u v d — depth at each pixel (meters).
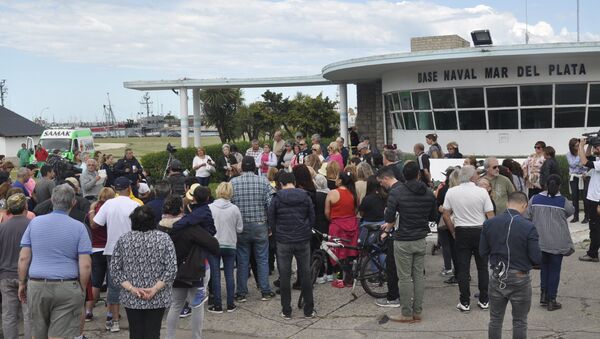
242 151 30.06
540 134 18.33
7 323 6.99
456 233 8.07
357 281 9.65
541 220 7.98
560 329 7.39
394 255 7.90
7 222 7.02
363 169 10.01
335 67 20.50
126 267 5.79
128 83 26.88
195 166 17.83
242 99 43.28
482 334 7.34
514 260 6.22
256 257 9.05
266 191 8.92
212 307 8.66
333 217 9.36
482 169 10.05
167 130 139.00
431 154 14.98
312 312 8.30
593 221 10.35
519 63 18.14
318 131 37.62
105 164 15.88
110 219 7.85
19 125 61.34
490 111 18.75
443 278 9.90
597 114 17.98
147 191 9.87
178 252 6.73
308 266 8.27
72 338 6.26
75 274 6.24
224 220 8.39
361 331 7.66
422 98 20.14
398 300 8.65
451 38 23.06
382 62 18.70
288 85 27.22
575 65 17.77
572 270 9.98
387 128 23.14
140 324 5.88
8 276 6.95
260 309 8.70
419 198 7.67
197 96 27.91
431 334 7.41
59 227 6.18
